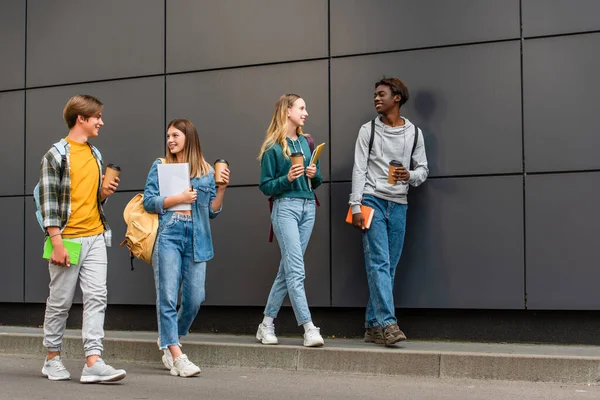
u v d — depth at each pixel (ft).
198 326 22.13
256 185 21.49
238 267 21.54
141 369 18.12
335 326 20.81
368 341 19.53
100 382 15.94
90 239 15.96
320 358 17.71
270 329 18.81
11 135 24.17
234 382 16.30
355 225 18.45
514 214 19.04
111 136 23.08
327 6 20.94
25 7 24.17
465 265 19.36
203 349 18.75
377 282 18.22
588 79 18.61
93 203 16.15
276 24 21.47
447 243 19.52
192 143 17.28
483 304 19.20
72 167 15.83
